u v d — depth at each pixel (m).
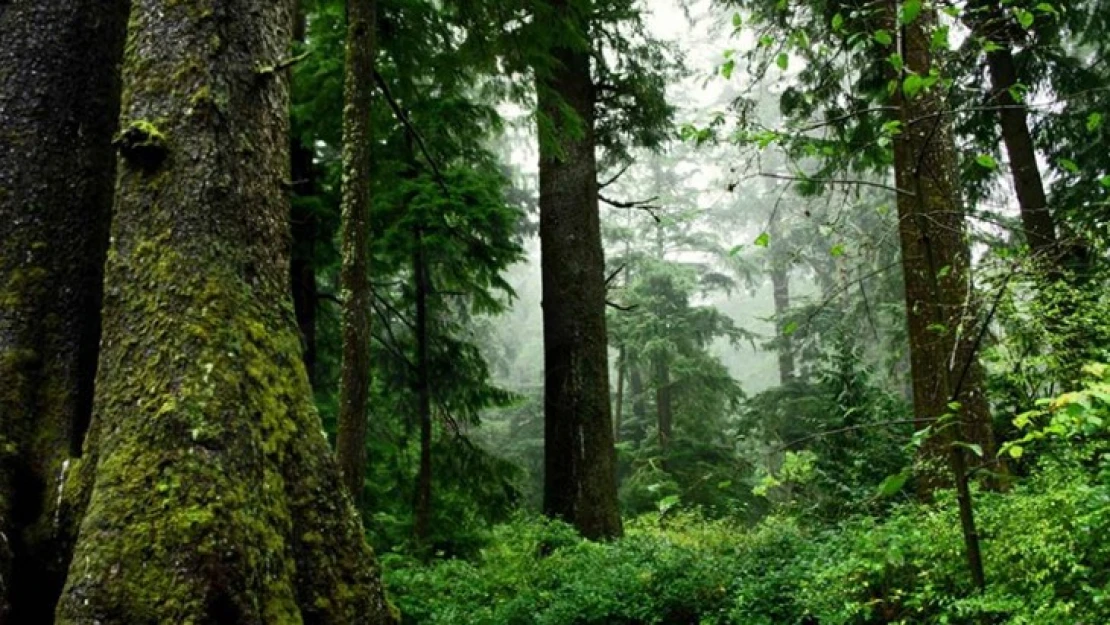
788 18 5.68
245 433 3.22
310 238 9.32
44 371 3.69
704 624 5.79
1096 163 10.66
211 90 3.59
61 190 3.93
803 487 8.02
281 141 3.89
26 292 3.74
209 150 3.53
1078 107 10.14
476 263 10.20
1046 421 5.27
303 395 3.62
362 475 5.29
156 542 2.91
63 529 3.28
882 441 8.58
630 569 6.85
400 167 9.01
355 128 5.61
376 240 9.08
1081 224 4.18
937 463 5.34
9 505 3.33
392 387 11.62
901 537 4.84
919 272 6.73
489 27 7.92
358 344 5.36
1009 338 4.96
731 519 9.95
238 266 3.50
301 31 9.37
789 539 6.64
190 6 3.66
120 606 2.83
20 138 3.90
